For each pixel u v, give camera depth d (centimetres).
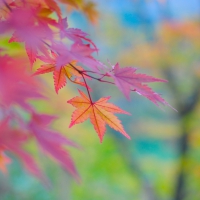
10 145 100
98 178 639
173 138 545
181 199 510
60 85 114
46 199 609
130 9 489
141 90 101
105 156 597
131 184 631
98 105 115
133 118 653
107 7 488
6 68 80
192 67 462
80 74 113
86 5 149
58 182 597
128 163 575
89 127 550
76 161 584
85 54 96
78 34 109
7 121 101
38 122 108
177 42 463
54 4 111
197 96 473
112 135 567
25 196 592
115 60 484
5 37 130
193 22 448
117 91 566
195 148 505
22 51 137
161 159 625
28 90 88
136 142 676
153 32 483
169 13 479
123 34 499
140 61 466
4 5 95
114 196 661
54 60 110
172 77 490
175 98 493
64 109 439
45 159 527
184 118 463
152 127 531
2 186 477
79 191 635
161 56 454
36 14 103
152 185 574
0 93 76
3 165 144
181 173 493
